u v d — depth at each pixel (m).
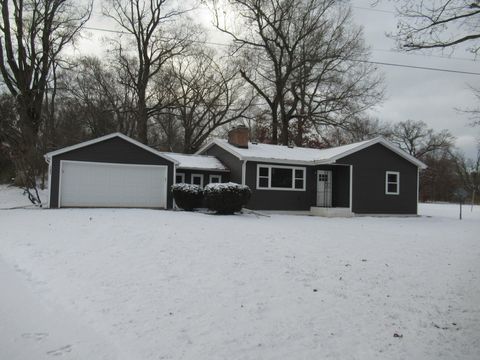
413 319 5.58
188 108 38.59
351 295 6.56
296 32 34.09
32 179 23.16
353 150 22.97
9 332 5.04
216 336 4.95
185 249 9.51
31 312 5.74
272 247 9.98
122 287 6.87
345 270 8.03
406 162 24.75
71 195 19.84
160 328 5.17
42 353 4.46
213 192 18.64
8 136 26.84
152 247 9.71
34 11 28.19
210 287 6.86
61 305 6.05
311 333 5.09
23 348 4.59
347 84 34.62
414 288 6.96
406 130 63.97
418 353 4.55
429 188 63.44
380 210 23.80
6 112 28.19
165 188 21.64
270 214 21.45
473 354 4.53
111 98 38.75
